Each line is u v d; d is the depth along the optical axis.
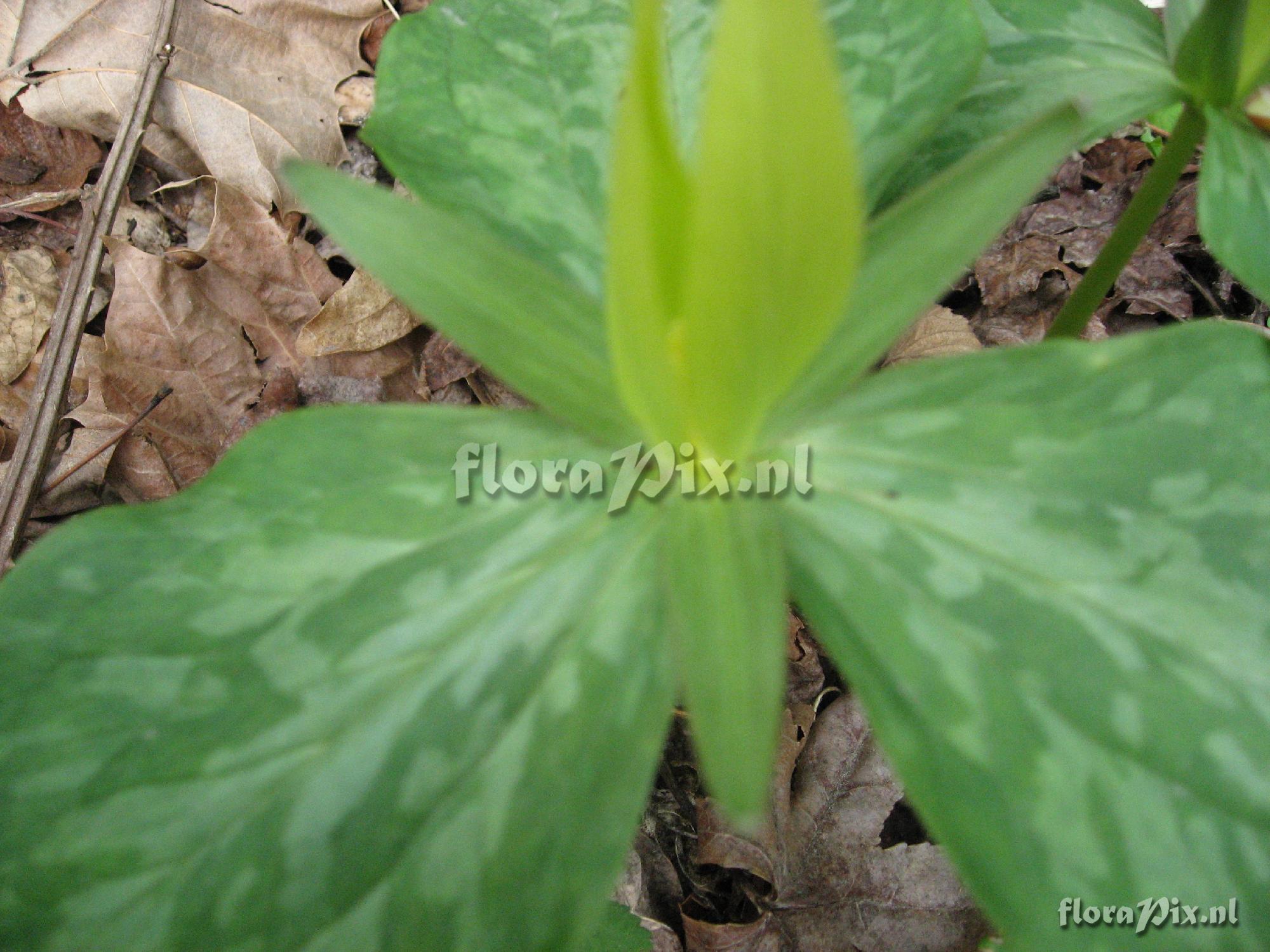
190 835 0.12
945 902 0.22
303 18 0.34
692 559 0.12
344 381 0.30
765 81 0.09
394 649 0.12
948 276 0.12
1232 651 0.12
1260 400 0.13
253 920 0.11
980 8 0.19
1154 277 0.32
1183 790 0.11
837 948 0.22
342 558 0.13
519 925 0.11
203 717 0.12
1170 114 0.30
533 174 0.16
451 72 0.17
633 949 0.18
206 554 0.13
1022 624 0.12
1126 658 0.12
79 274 0.27
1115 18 0.19
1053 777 0.11
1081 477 0.13
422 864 0.11
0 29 0.32
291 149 0.33
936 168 0.18
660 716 0.12
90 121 0.32
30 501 0.25
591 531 0.13
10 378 0.29
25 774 0.12
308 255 0.31
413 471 0.13
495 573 0.13
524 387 0.13
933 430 0.13
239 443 0.13
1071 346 0.13
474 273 0.13
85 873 0.11
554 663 0.12
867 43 0.16
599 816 0.11
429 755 0.12
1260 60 0.17
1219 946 0.11
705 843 0.23
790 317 0.11
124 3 0.33
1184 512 0.12
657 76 0.10
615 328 0.12
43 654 0.12
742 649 0.11
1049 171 0.12
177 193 0.33
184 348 0.29
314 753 0.12
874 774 0.24
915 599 0.12
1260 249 0.16
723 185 0.10
